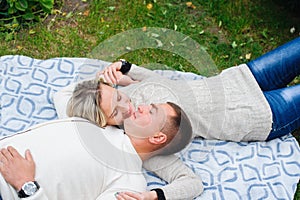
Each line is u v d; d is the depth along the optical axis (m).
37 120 2.64
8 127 2.59
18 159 2.16
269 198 2.44
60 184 2.17
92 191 2.23
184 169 2.43
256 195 2.45
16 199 2.14
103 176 2.25
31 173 2.15
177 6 3.57
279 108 2.61
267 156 2.60
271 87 2.77
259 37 3.47
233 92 2.64
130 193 2.21
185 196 2.33
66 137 2.25
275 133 2.65
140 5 3.54
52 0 3.37
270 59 2.74
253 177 2.51
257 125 2.59
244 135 2.62
